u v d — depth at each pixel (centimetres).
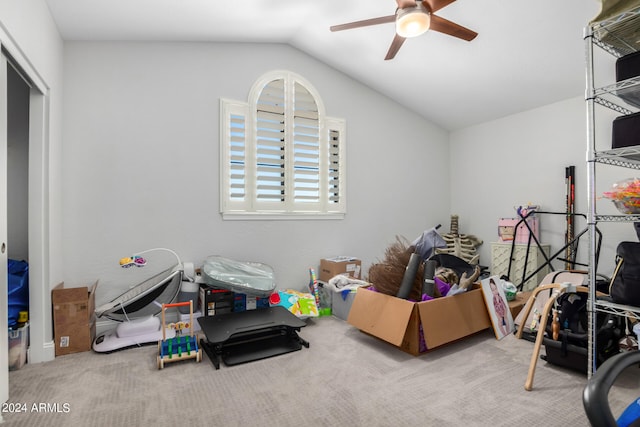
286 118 360
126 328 253
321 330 292
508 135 405
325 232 382
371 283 296
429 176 461
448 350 246
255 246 343
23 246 267
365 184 411
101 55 284
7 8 166
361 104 409
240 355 233
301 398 180
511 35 281
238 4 268
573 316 220
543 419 161
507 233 386
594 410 68
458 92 383
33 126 225
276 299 318
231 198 335
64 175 268
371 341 265
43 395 183
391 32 312
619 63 172
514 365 221
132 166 292
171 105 308
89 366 219
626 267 173
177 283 272
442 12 270
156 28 281
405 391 188
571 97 343
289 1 278
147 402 176
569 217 342
